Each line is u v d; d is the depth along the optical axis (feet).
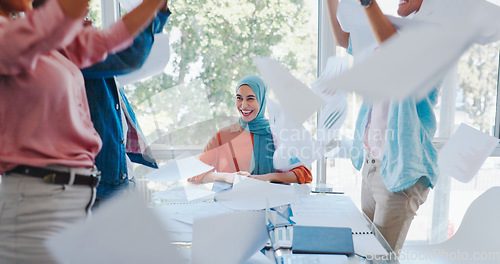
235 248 2.42
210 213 3.73
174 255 1.64
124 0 4.42
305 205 4.21
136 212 1.63
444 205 7.22
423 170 4.25
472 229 4.50
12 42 1.85
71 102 2.46
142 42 3.89
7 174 2.34
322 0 6.79
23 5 2.30
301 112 1.58
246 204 3.98
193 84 5.67
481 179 7.07
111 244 1.61
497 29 1.78
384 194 4.60
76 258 1.63
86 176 2.54
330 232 3.25
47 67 2.30
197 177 5.17
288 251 3.00
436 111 7.02
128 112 4.90
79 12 1.82
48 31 1.83
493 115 6.99
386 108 4.53
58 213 2.37
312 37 6.97
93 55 2.83
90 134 2.63
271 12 6.74
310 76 7.09
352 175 7.05
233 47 6.61
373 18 2.13
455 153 4.03
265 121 5.87
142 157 5.15
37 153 2.33
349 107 6.58
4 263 2.33
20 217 2.31
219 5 6.51
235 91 6.45
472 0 2.00
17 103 2.26
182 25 6.41
